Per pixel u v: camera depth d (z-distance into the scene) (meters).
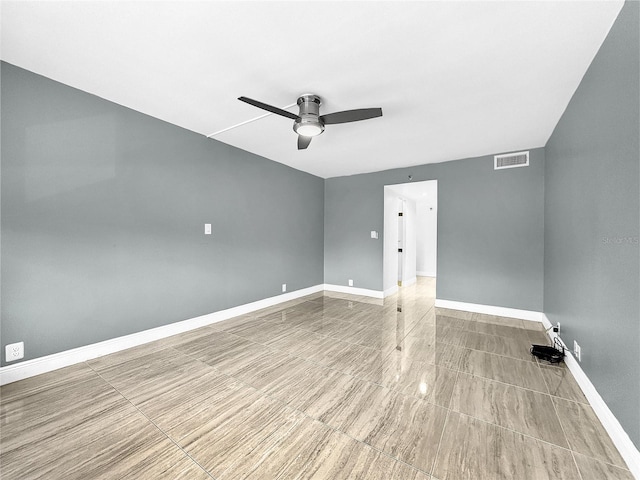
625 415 1.47
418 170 4.77
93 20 1.62
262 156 4.32
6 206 2.08
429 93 2.41
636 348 1.37
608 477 1.34
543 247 3.74
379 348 2.89
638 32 1.34
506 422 1.74
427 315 4.08
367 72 2.11
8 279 2.10
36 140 2.21
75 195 2.42
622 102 1.51
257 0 1.47
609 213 1.67
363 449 1.52
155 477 1.35
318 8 1.52
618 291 1.56
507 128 3.13
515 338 3.18
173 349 2.82
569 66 2.01
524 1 1.46
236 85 2.33
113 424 1.72
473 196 4.25
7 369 2.10
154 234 2.99
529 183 3.84
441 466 1.41
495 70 2.07
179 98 2.56
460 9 1.52
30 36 1.76
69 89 2.36
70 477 1.35
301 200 5.20
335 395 2.04
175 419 1.77
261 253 4.36
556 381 2.23
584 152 2.11
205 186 3.49
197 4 1.50
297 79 2.22
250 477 1.35
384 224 5.21
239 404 1.93
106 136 2.60
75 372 2.32
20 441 1.56
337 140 3.55
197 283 3.43
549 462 1.43
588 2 1.47
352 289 5.55
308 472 1.38
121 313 2.74
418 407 1.90
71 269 2.41
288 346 2.93
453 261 4.42
